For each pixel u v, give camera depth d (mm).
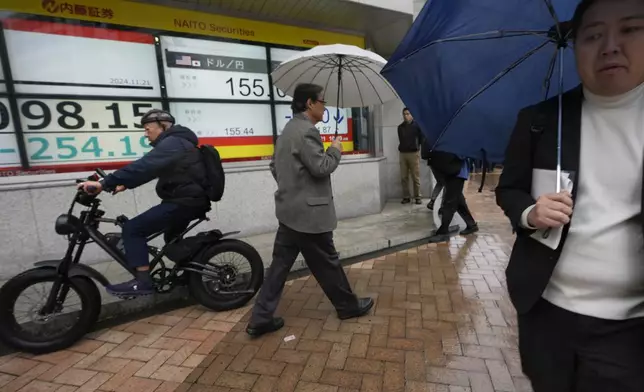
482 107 1688
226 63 5473
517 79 1617
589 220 1153
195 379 2441
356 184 6680
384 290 3701
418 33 1602
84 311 2867
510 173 1357
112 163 4766
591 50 1108
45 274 2768
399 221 6273
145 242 3023
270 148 6000
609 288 1157
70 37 4395
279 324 3025
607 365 1162
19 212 4160
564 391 1265
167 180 3080
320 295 3664
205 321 3230
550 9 1330
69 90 4445
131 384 2416
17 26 4125
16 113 4188
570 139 1201
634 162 1097
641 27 1033
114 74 4691
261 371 2496
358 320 3119
